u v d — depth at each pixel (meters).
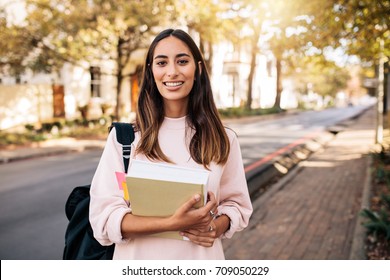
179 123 1.73
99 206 1.62
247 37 8.49
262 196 7.02
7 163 10.83
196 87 1.76
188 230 1.56
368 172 8.76
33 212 5.96
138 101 1.75
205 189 1.44
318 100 78.56
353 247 4.29
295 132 20.17
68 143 14.67
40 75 20.95
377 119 14.38
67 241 2.01
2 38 14.22
